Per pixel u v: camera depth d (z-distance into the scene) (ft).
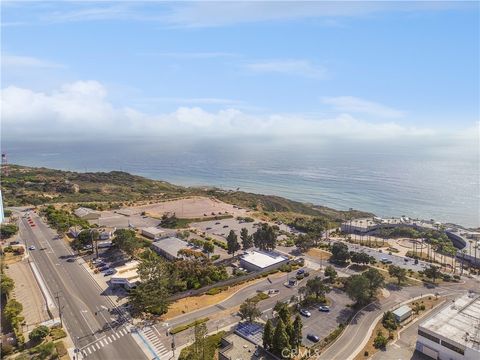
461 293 543.39
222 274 564.71
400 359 378.94
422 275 608.19
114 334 403.54
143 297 445.78
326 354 384.88
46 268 585.63
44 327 383.86
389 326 437.99
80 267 590.96
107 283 531.09
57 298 474.08
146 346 382.22
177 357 364.79
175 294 494.59
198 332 360.07
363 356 382.22
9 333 393.70
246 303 435.12
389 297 524.11
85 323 424.46
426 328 388.57
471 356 351.67
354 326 441.68
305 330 429.79
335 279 571.69
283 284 557.33
